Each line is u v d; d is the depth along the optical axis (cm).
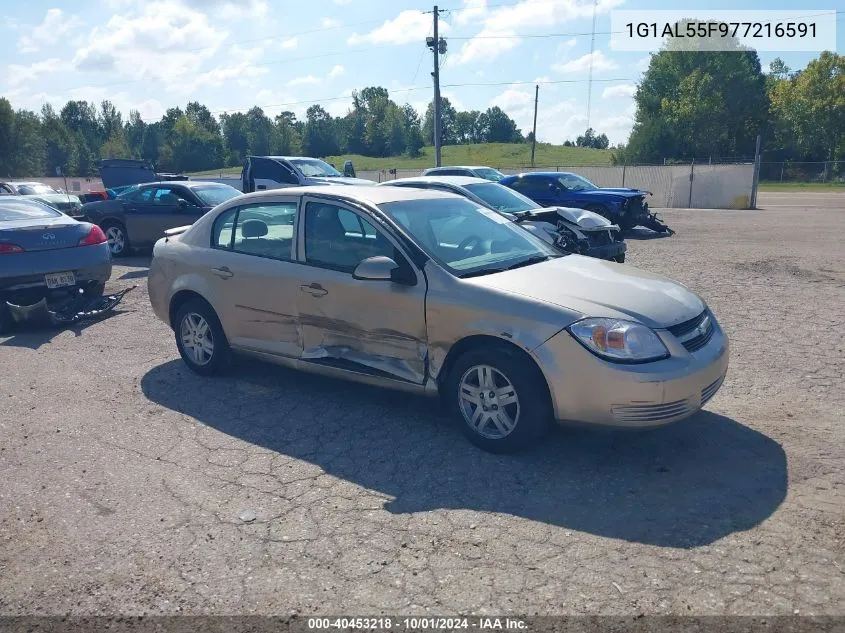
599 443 470
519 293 445
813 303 860
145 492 418
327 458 459
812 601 301
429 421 517
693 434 480
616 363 411
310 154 10306
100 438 501
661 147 6700
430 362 476
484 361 447
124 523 383
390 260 475
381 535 364
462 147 11344
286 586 324
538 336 427
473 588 318
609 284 466
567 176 1755
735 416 510
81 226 874
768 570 324
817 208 2717
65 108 12138
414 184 1150
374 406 550
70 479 437
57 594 324
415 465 445
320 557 346
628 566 330
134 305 950
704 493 398
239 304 578
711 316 486
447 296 461
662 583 317
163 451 477
